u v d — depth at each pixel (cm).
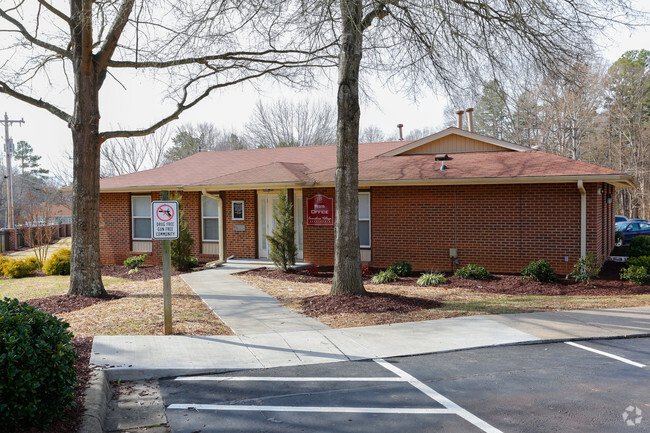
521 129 3772
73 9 1170
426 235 1609
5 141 3844
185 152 5428
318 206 1717
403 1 1056
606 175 1341
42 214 3784
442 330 857
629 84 4588
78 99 1174
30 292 1334
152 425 499
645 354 725
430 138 1841
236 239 1858
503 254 1525
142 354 711
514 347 768
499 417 506
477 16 1098
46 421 450
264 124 4797
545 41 1141
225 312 1005
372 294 1123
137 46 1172
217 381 625
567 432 469
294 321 931
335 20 1137
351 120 1112
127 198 1991
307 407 539
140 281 1491
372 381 619
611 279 1415
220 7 1089
